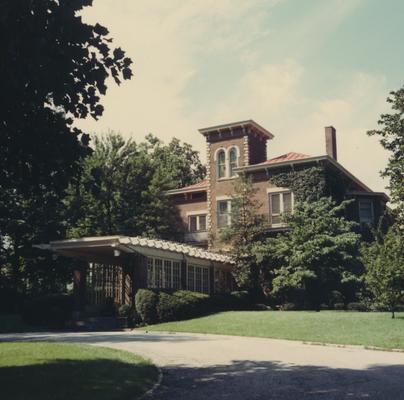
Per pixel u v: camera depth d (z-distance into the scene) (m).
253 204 35.25
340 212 37.78
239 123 41.25
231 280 36.06
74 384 9.05
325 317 21.53
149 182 41.69
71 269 37.53
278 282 30.59
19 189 9.98
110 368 10.68
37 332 22.97
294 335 17.53
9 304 34.53
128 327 24.11
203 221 44.47
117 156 39.66
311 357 13.21
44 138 9.16
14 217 33.28
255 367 11.66
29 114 8.94
